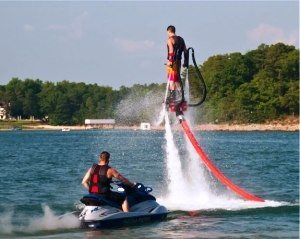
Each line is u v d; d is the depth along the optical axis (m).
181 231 29.48
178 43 32.03
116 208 30.47
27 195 43.78
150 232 29.20
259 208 36.62
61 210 36.19
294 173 67.12
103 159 30.70
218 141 175.12
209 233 29.12
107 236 28.20
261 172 68.62
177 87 32.88
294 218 33.38
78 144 161.00
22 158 96.81
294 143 163.75
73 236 28.16
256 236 28.39
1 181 55.16
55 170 69.50
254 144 155.25
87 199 30.06
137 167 70.25
